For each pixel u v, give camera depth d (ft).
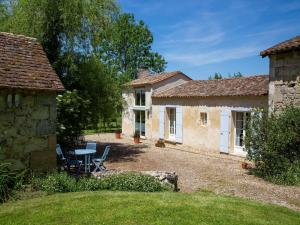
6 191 21.40
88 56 51.37
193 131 60.44
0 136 23.38
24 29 44.57
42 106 26.37
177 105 64.75
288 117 34.09
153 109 73.26
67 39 48.08
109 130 98.27
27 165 25.21
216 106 54.54
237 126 52.24
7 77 24.02
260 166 36.47
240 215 18.52
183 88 67.77
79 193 22.49
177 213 18.19
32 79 25.71
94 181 25.58
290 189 30.17
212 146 55.67
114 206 19.17
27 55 28.19
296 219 19.07
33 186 23.56
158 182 26.43
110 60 126.52
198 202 20.59
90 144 42.63
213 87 59.00
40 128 26.21
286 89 36.91
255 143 36.35
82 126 47.11
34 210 18.65
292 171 32.89
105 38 52.80
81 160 38.34
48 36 46.52
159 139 70.95
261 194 28.58
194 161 46.93
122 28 125.59
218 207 19.76
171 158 49.55
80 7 46.93
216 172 38.96
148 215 17.75
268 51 37.63
